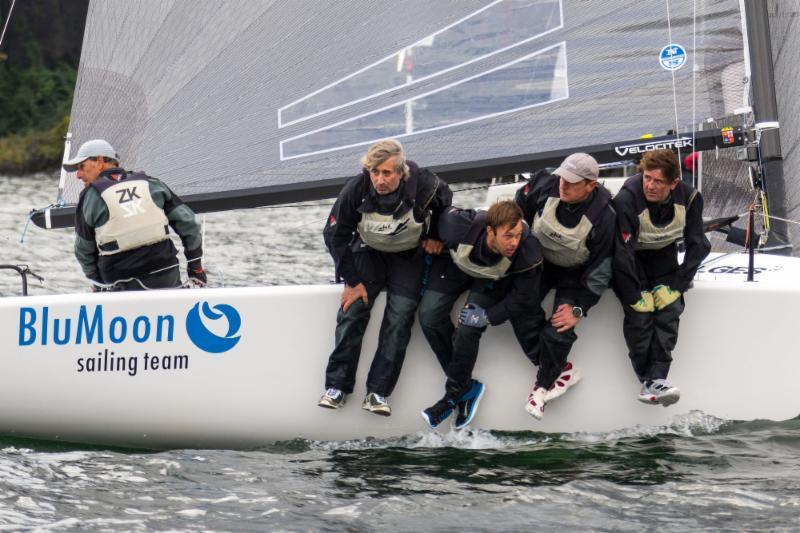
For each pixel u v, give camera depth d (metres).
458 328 16.80
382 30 20.28
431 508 14.41
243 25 20.31
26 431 17.80
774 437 16.81
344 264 16.75
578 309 16.58
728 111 19.89
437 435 17.44
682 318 17.30
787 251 19.97
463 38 20.20
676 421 17.38
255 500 14.77
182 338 17.38
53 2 116.88
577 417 17.42
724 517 13.95
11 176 93.00
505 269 16.27
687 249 16.73
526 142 20.14
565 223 16.12
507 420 17.44
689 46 19.78
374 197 15.95
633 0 19.80
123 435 17.64
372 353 17.41
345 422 17.45
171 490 15.22
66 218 20.12
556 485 15.20
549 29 20.00
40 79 113.69
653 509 14.26
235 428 17.47
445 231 16.20
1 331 17.50
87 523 13.98
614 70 19.95
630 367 17.36
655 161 15.97
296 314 17.36
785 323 17.22
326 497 14.88
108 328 17.41
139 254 17.83
